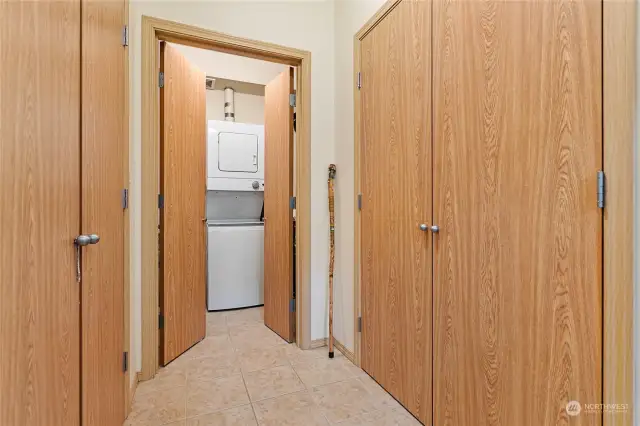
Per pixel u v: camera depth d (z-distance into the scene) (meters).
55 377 0.80
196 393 1.71
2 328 0.59
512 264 1.06
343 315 2.19
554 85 0.93
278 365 2.03
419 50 1.49
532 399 1.00
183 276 2.21
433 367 1.42
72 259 0.90
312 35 2.26
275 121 2.65
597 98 0.83
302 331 2.27
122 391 1.45
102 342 1.17
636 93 0.76
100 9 1.12
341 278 2.21
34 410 0.70
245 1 2.08
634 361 0.77
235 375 1.90
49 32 0.76
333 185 2.28
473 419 1.22
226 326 2.76
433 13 1.40
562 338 0.92
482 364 1.18
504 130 1.09
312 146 2.26
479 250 1.19
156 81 1.92
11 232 0.62
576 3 0.87
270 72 3.55
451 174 1.32
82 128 0.97
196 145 2.38
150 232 1.87
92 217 1.05
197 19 1.97
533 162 0.99
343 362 2.08
